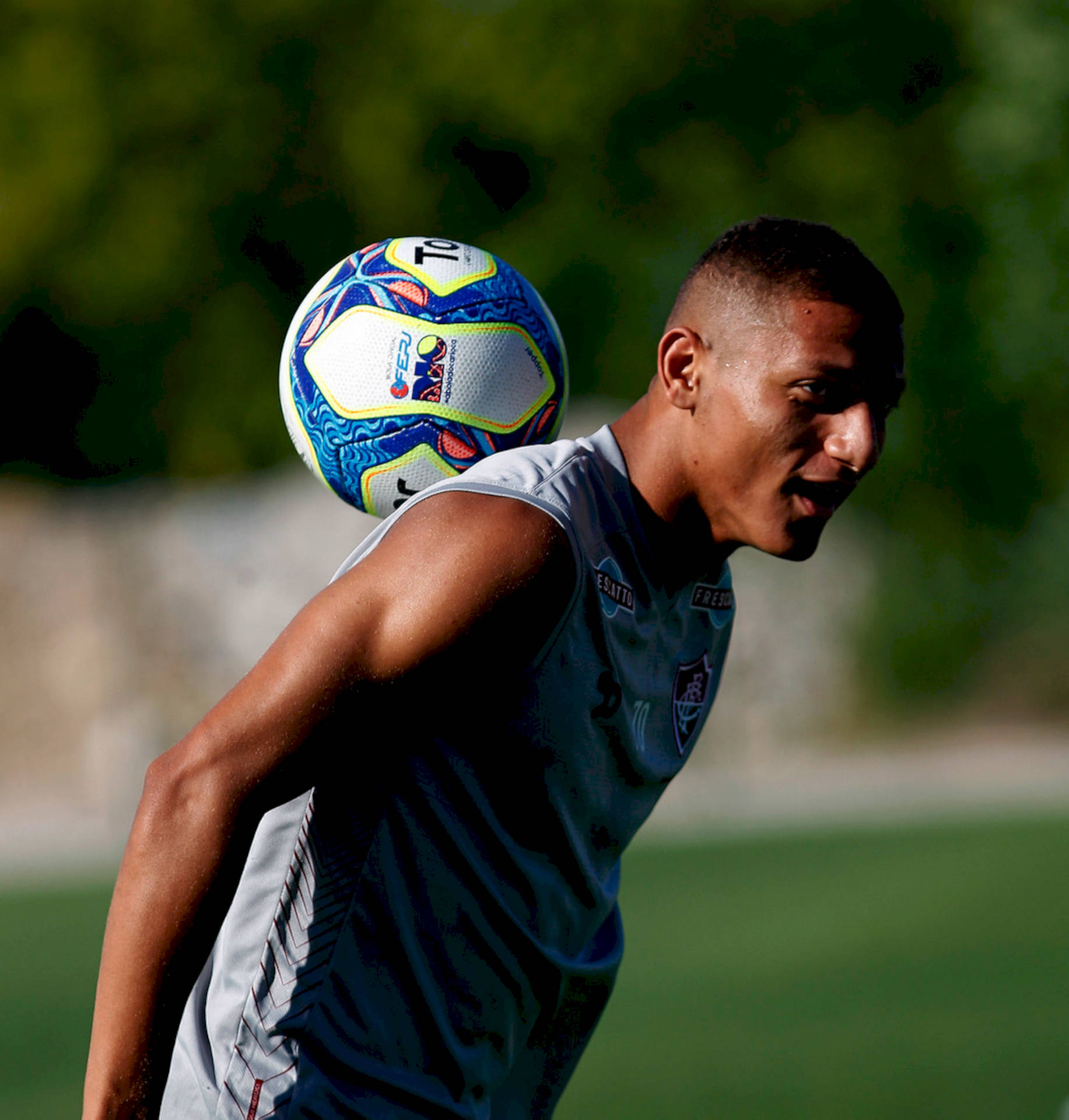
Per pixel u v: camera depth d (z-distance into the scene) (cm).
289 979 800
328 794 795
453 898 789
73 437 10731
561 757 784
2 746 6831
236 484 8225
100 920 3872
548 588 738
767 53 9319
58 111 9631
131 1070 692
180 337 10000
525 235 9369
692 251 9119
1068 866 4016
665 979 3025
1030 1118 2083
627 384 9056
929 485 8675
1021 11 8581
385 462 883
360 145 9569
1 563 7456
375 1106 788
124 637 7112
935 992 2844
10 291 9956
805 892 3828
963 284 8850
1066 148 8512
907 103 9331
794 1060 2422
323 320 901
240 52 9688
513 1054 850
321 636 711
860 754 6788
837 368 770
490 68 9375
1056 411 8669
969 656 7412
